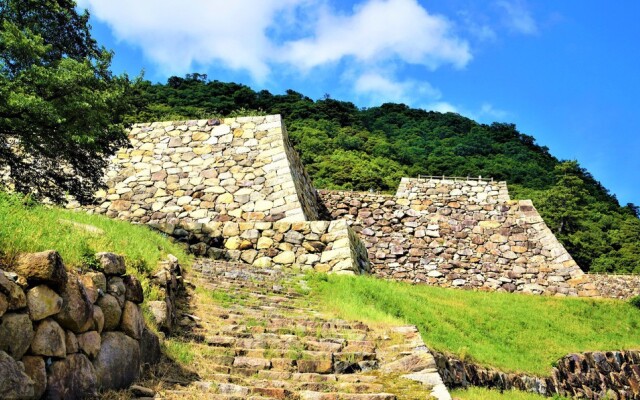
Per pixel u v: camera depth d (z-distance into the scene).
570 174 44.28
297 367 7.62
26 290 4.92
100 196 19.23
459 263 23.72
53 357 5.04
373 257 23.86
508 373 12.61
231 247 16.59
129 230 13.02
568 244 38.34
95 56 15.10
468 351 12.24
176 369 6.95
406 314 12.96
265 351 7.92
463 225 24.55
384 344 8.95
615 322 19.97
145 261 9.09
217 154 19.86
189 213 18.53
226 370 7.28
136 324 6.51
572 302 21.39
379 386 7.12
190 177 19.41
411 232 24.42
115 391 5.80
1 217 6.26
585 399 14.52
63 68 12.42
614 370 16.52
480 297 20.20
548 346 15.79
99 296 6.02
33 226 6.66
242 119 20.67
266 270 14.53
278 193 18.39
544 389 13.16
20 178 13.88
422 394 6.96
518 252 23.81
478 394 10.48
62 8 14.33
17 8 13.77
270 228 16.73
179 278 10.24
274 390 6.55
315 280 13.87
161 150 20.27
